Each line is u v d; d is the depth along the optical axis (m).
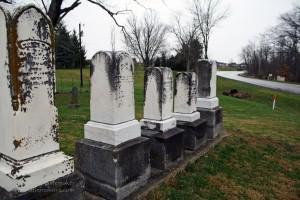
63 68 50.44
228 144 7.70
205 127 7.54
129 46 41.66
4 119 3.18
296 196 5.03
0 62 3.10
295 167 6.45
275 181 5.60
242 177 5.64
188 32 46.66
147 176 4.98
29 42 3.08
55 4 13.13
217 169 5.87
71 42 50.75
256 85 43.16
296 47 54.44
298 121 13.55
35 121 3.25
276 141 8.49
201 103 8.19
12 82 3.01
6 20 2.92
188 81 6.86
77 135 8.03
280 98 28.62
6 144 3.21
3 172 3.12
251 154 7.07
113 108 4.43
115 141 4.39
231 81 47.97
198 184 5.09
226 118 12.38
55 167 3.38
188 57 44.75
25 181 3.05
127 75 4.66
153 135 5.60
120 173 4.36
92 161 4.57
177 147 5.98
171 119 6.09
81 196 3.62
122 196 4.42
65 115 11.33
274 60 72.31
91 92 4.71
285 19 50.72
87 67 53.31
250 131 9.63
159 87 5.72
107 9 14.79
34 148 3.26
